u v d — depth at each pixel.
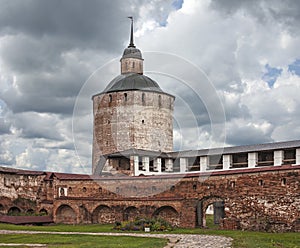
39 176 62.34
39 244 31.70
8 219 51.97
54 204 56.34
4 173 59.72
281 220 42.06
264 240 32.66
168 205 49.34
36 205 61.72
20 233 40.56
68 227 48.31
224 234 38.53
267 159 54.84
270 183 43.19
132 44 65.44
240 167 55.62
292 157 52.91
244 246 29.30
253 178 44.41
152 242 31.88
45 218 55.47
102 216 54.28
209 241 32.44
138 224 44.97
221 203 53.81
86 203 54.69
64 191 57.75
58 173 60.19
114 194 53.53
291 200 41.62
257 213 43.72
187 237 35.84
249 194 44.47
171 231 42.50
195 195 48.22
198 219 48.50
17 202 60.78
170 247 29.42
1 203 58.81
